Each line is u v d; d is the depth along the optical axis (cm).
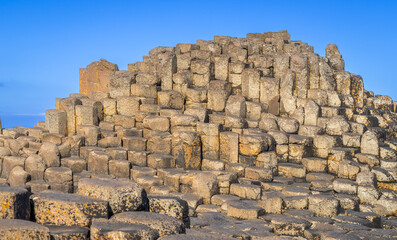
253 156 1592
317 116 1834
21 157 1667
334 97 1933
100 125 1917
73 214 626
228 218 1243
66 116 1884
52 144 1686
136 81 2023
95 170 1645
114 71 2238
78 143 1758
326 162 1627
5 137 1822
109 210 670
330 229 1124
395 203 1359
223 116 1820
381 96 2234
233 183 1474
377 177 1504
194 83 2030
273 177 1570
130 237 574
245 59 2134
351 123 1773
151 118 1750
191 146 1595
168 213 741
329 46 2309
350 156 1611
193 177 1462
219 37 2531
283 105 1942
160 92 1961
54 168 1636
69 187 1585
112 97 2009
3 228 544
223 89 1955
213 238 599
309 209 1290
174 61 2031
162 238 582
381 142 1727
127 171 1602
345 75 2003
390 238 1050
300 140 1672
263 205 1311
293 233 1124
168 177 1497
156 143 1675
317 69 1992
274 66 2061
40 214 637
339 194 1436
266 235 1059
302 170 1590
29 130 1877
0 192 595
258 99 1973
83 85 2331
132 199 684
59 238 581
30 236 551
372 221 1217
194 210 1272
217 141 1641
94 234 589
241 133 1769
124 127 1864
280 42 2338
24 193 616
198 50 2191
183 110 1975
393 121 1991
